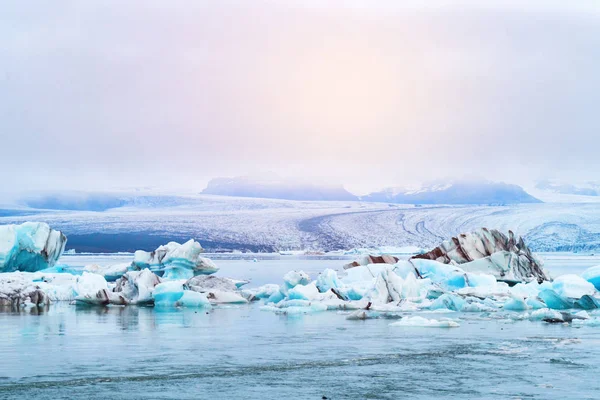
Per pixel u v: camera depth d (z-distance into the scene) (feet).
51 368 44.78
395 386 39.47
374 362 47.24
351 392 37.93
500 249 142.72
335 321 75.87
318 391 38.22
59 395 37.04
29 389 38.50
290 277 106.22
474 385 39.65
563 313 79.36
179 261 150.51
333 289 100.42
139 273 106.22
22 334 63.31
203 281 113.29
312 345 55.67
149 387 39.11
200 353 51.34
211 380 41.04
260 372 43.62
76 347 54.44
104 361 47.50
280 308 91.61
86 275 110.22
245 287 157.99
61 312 87.66
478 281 111.75
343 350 52.75
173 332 65.05
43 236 135.85
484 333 63.41
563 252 643.45
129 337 60.85
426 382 40.60
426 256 143.84
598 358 48.73
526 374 42.91
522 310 89.30
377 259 147.64
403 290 98.78
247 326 69.97
